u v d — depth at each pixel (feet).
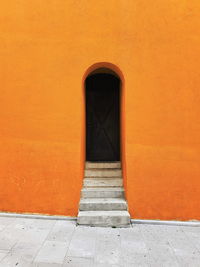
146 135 14.23
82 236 12.03
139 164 14.14
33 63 14.80
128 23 14.75
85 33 14.79
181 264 9.73
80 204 14.33
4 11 15.17
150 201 14.01
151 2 14.75
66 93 14.64
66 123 14.53
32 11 15.05
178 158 14.11
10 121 14.71
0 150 14.71
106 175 17.53
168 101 14.30
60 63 14.75
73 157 14.42
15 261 9.73
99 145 21.97
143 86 14.43
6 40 14.98
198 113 14.20
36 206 14.37
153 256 10.29
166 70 14.42
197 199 13.94
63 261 9.78
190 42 14.44
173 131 14.20
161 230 12.94
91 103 22.26
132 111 14.35
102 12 14.85
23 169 14.52
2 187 14.61
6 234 12.10
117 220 13.34
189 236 12.29
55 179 14.37
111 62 14.56
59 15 14.96
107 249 10.80
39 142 14.53
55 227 13.03
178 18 14.57
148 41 14.58
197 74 14.33
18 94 14.74
